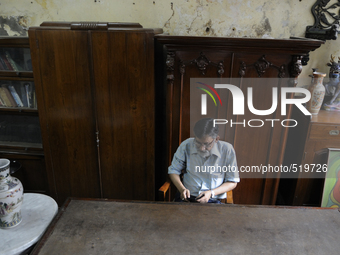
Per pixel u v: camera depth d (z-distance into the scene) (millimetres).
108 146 2279
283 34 2352
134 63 2023
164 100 2484
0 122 2484
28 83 2305
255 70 1952
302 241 1271
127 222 1381
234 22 2352
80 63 2053
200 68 1948
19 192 1472
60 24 2004
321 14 2250
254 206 1542
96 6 2383
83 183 2434
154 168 2328
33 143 2496
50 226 1345
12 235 1438
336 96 2236
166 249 1209
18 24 2473
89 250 1198
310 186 2219
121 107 2152
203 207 1521
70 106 2184
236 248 1222
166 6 2350
